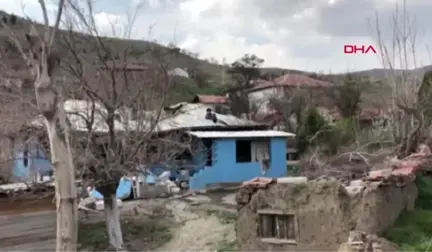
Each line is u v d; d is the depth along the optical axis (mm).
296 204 11891
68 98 16422
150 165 18844
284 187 12109
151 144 19859
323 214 11477
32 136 16234
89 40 16922
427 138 18781
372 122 36125
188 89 53938
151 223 20531
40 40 5066
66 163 4926
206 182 28500
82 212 21641
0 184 19344
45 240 16219
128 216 21438
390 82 22094
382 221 11023
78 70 16000
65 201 4883
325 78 55625
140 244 18703
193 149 28281
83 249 18547
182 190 27531
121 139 16828
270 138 30234
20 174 21078
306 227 11719
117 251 17203
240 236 12742
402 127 20328
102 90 16781
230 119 33688
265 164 29906
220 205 22828
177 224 20281
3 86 15977
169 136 23281
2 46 13875
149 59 19391
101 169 16312
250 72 58594
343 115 40469
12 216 15836
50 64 4973
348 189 11672
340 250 9648
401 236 10844
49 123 4922
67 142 4969
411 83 20500
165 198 25266
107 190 17125
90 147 16031
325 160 26875
